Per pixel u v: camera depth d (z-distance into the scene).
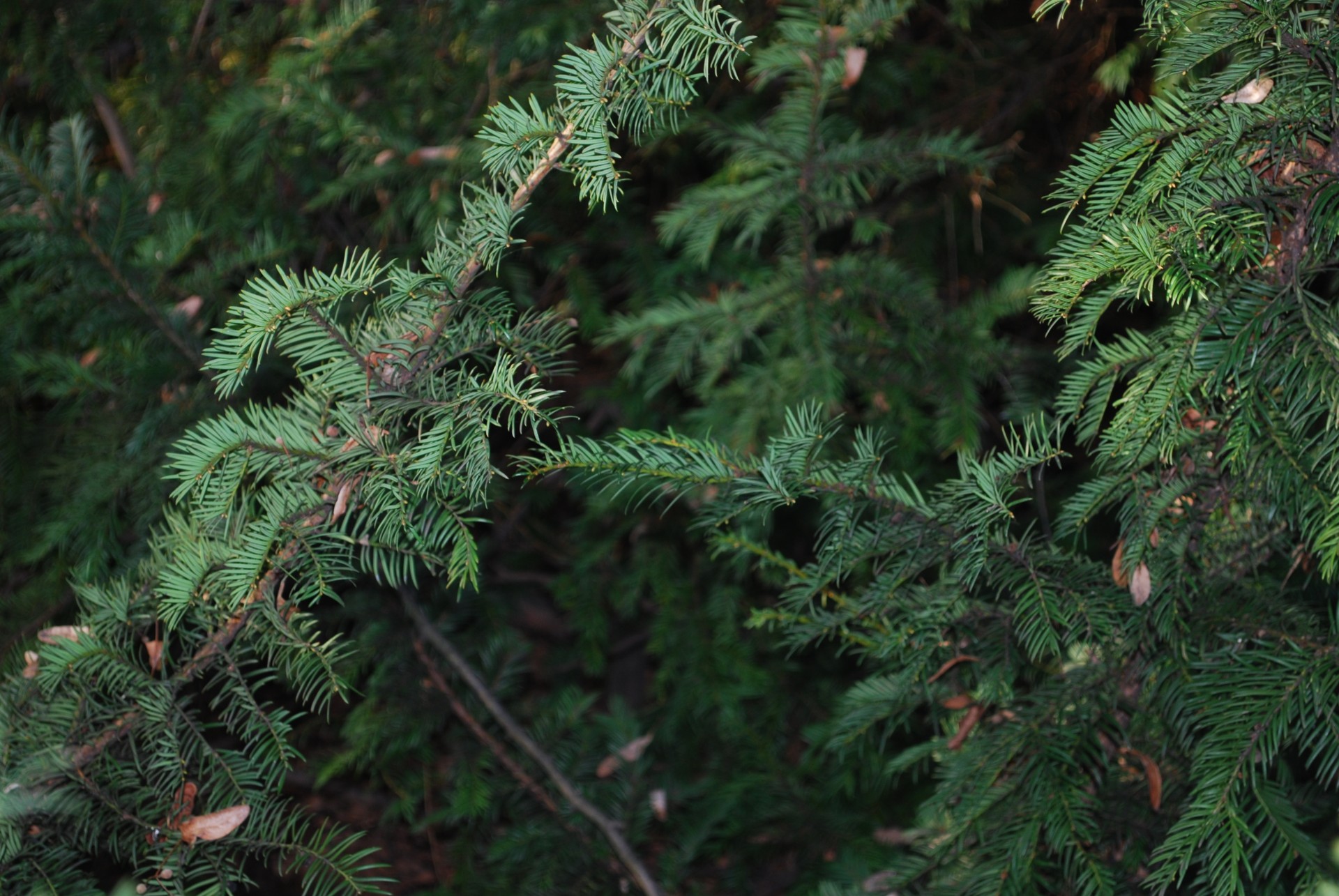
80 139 2.12
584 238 2.82
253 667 2.02
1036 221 3.07
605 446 1.75
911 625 1.82
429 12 2.69
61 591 2.33
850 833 2.71
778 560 1.88
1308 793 1.88
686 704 2.86
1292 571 1.80
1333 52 1.66
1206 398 1.76
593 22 2.32
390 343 1.71
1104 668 1.84
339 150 2.74
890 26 2.15
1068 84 2.92
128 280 2.16
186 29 2.82
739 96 2.79
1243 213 1.69
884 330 2.26
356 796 3.44
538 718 2.88
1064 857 1.82
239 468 1.72
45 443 2.60
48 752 1.74
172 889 1.73
